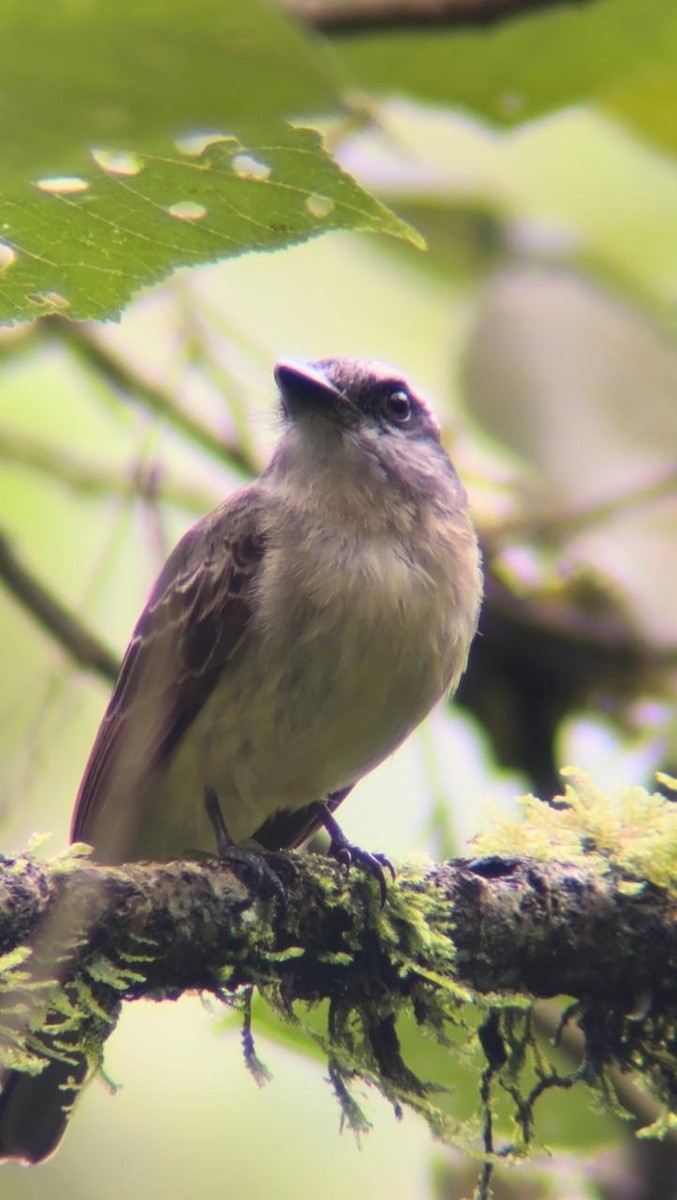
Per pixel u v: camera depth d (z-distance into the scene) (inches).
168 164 185.6
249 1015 277.1
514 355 478.0
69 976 249.0
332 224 193.6
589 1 309.7
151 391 469.7
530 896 289.7
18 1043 242.1
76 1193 453.4
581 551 482.9
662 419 474.9
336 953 280.2
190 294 463.5
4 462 502.9
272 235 199.3
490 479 488.4
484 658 476.1
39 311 220.7
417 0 308.2
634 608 478.0
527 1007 291.0
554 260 508.4
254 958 271.3
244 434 470.0
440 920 285.3
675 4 326.6
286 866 280.5
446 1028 318.7
